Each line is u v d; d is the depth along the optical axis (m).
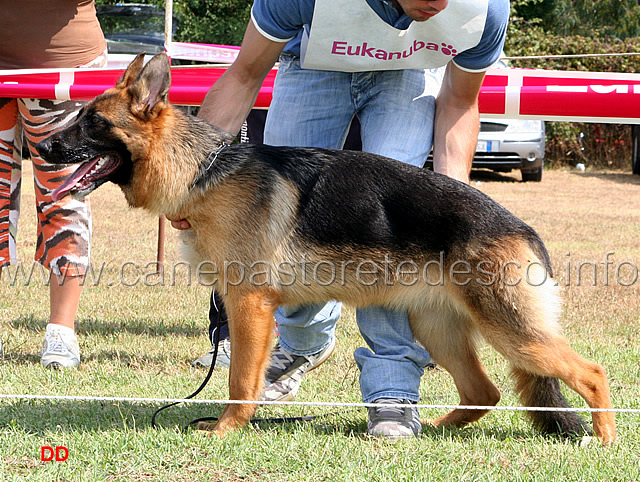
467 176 5.83
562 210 18.11
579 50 27.77
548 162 29.06
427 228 5.06
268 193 5.16
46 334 7.01
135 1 30.20
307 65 5.61
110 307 9.27
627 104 7.26
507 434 5.35
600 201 20.02
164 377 6.66
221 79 5.79
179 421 5.45
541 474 4.40
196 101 7.95
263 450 4.73
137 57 5.38
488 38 5.39
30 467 4.44
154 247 12.91
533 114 7.46
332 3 5.19
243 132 9.00
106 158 5.35
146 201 5.41
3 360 7.02
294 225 5.16
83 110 5.30
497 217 5.08
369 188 5.18
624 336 8.28
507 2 5.43
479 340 5.54
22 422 5.20
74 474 4.30
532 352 4.98
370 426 5.22
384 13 5.23
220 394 6.18
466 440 5.20
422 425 5.59
